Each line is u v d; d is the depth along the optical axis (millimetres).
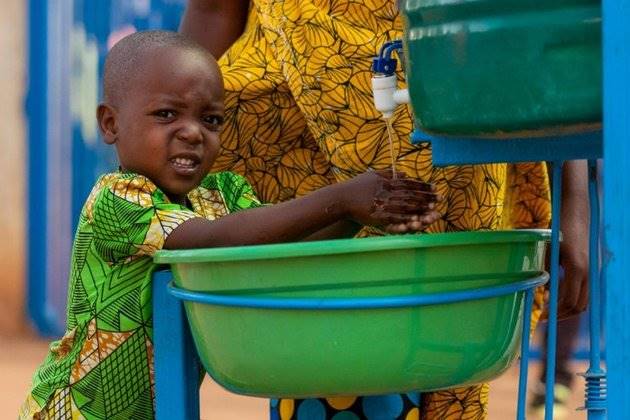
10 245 10172
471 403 2975
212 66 2785
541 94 1927
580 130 2021
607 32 1876
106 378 2693
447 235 2180
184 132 2719
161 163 2725
